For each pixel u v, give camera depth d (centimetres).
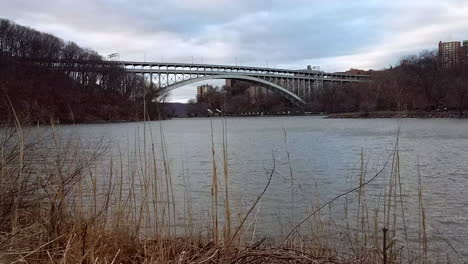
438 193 1202
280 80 12012
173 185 1273
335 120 8262
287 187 1312
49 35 9206
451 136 3416
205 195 1112
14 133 515
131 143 1709
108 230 475
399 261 567
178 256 428
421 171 1664
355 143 3034
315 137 3731
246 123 7681
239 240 459
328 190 1270
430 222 877
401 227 819
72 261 384
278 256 404
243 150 2670
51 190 493
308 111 11869
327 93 11631
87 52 10256
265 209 972
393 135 3712
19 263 378
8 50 7788
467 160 1989
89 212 486
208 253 412
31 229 447
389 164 1870
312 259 400
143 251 463
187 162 1964
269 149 2725
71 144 589
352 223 808
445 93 6925
